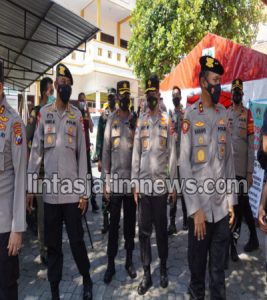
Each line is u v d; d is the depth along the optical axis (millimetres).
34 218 4332
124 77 17250
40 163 2756
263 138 2148
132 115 3260
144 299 2840
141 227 3027
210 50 5926
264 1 4184
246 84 4883
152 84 2939
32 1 4273
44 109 2762
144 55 9195
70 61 16562
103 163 3262
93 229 4688
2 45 6812
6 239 2020
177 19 8258
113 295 2910
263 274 3248
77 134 2791
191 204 2268
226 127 2395
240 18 8562
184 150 2334
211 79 2285
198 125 2324
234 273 3273
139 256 3748
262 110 4266
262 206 2150
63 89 2645
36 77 9844
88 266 2855
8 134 2006
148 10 8797
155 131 2957
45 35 5621
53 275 2719
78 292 2963
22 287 3062
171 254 3795
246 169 3527
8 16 5117
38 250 3928
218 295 2303
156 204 2975
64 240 4238
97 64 15969
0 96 2031
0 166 1976
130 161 3184
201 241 2336
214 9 8164
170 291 2965
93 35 5078
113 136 3174
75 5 17000
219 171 2330
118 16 18438
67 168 2684
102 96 16641
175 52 8281
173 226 4465
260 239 4141
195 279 2436
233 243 3512
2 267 2020
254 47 10773
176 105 4734
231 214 2406
